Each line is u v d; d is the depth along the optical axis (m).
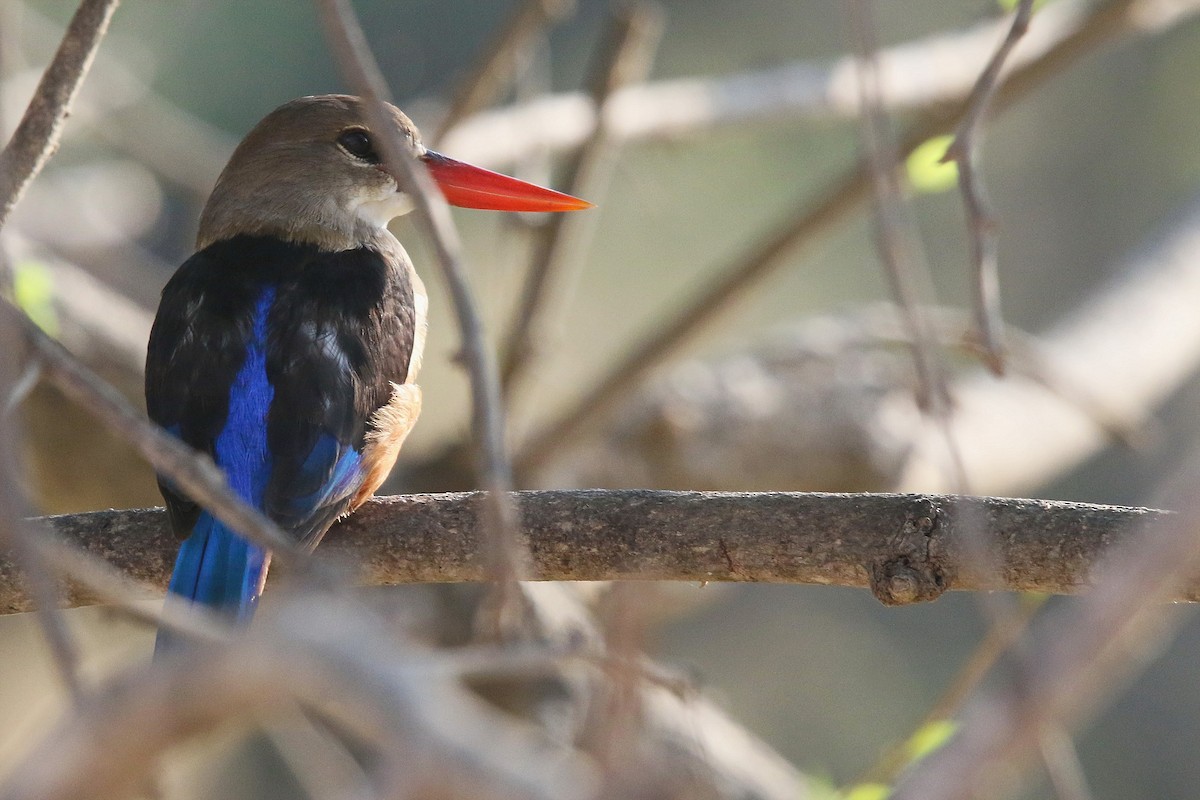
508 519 3.91
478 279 16.67
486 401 3.96
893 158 4.19
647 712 8.17
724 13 17.45
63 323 10.15
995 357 5.09
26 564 3.11
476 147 10.30
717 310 9.52
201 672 2.03
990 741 2.37
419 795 1.96
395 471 10.12
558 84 18.12
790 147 16.81
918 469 10.58
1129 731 15.95
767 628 16.30
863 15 4.20
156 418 6.56
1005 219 17.41
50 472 10.26
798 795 8.66
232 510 3.51
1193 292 11.60
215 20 16.77
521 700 8.50
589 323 16.94
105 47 15.02
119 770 2.02
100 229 13.09
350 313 6.98
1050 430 10.94
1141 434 9.86
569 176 9.91
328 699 2.06
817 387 10.73
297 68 17.00
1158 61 16.88
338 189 8.20
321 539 6.21
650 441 10.47
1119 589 2.37
